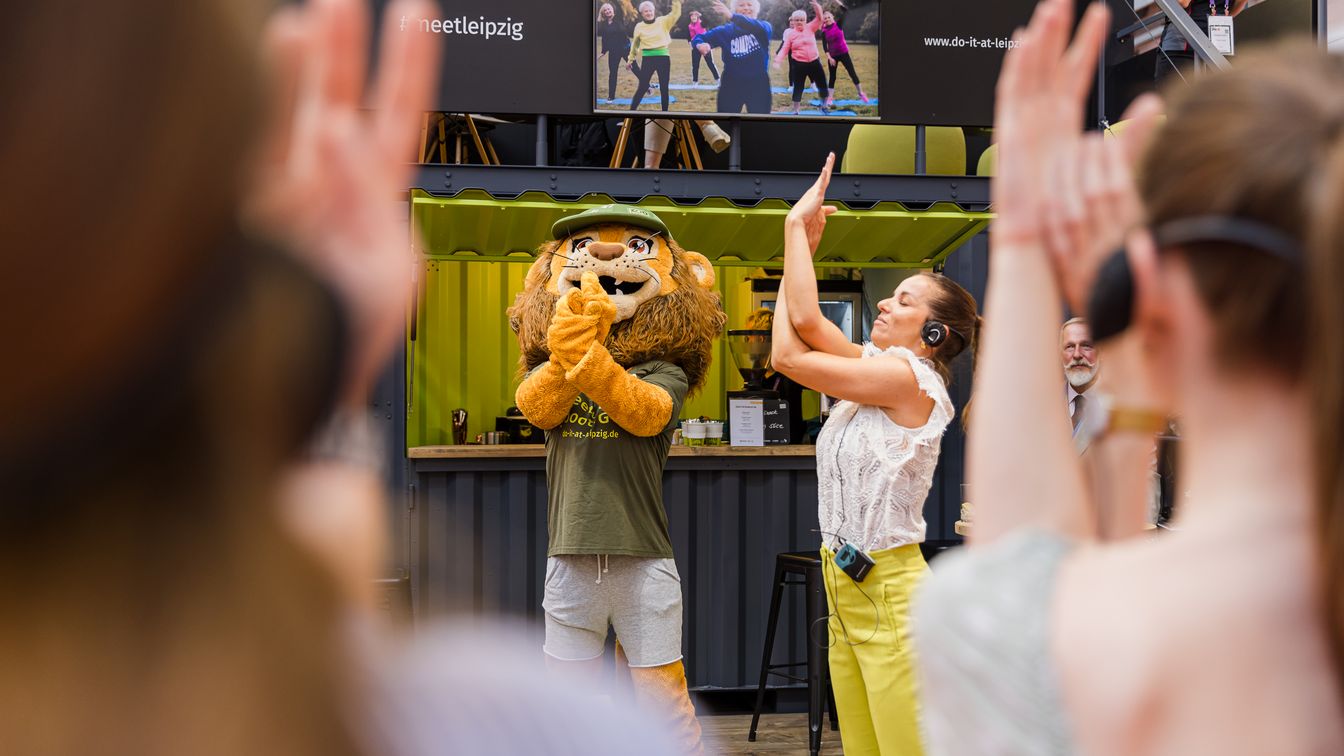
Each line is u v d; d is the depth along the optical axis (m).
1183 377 0.57
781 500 4.39
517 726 0.28
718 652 4.35
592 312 3.14
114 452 0.22
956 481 4.73
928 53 4.54
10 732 0.22
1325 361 0.49
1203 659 0.51
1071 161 0.71
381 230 0.32
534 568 4.22
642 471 3.26
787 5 4.44
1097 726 0.53
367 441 0.29
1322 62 0.55
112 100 0.21
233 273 0.23
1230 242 0.53
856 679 2.70
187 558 0.23
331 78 0.32
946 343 2.76
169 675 0.23
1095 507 0.89
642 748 0.30
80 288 0.21
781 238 4.76
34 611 0.22
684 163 5.50
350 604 0.25
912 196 4.49
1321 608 0.50
